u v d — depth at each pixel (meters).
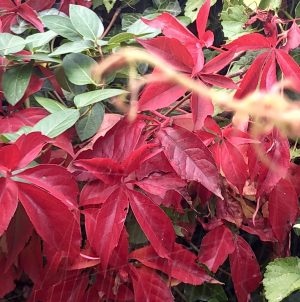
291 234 0.54
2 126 0.47
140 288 0.43
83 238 0.45
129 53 0.44
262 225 0.49
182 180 0.42
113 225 0.40
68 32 0.52
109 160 0.40
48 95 0.55
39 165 0.39
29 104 0.52
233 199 0.48
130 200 0.41
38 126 0.43
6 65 0.50
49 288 0.42
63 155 0.46
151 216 0.41
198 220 0.49
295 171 0.48
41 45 0.51
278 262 0.47
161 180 0.42
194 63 0.41
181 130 0.42
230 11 0.60
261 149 0.44
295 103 0.37
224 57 0.42
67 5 0.66
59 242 0.38
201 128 0.43
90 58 0.50
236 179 0.45
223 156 0.45
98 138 0.44
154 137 0.44
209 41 0.45
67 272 0.42
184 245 0.49
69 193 0.39
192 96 0.40
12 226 0.41
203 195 0.47
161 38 0.41
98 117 0.46
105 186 0.41
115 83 0.54
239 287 0.48
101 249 0.40
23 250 0.42
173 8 0.68
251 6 0.60
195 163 0.41
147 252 0.44
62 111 0.44
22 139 0.38
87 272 0.43
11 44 0.48
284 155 0.44
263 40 0.43
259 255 0.53
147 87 0.41
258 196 0.45
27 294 0.45
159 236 0.41
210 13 0.67
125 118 0.43
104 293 0.43
